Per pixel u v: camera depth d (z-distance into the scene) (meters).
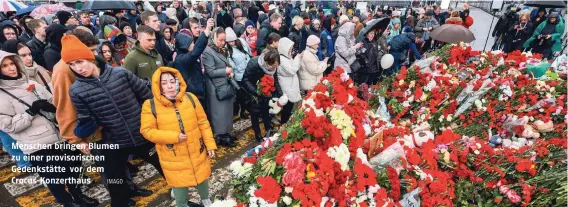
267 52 3.70
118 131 2.43
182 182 2.53
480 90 3.40
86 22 5.49
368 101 3.47
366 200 1.78
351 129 2.03
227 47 4.30
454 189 2.13
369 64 5.36
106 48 3.42
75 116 2.47
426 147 2.23
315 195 1.51
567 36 7.85
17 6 7.16
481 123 3.29
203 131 2.61
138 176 3.54
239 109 5.28
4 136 2.51
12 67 2.36
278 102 3.84
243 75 3.98
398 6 19.19
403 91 3.71
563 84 3.70
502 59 4.45
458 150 2.31
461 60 4.45
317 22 6.62
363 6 17.84
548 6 7.08
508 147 2.63
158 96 2.29
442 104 3.50
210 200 2.94
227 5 9.66
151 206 3.05
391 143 2.16
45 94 2.68
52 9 6.09
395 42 6.02
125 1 5.96
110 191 2.67
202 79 3.71
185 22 5.69
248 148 4.20
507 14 8.97
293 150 1.78
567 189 1.89
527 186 2.08
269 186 1.53
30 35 5.10
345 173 1.71
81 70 2.17
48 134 2.56
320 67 4.32
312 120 1.89
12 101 2.39
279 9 11.77
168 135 2.31
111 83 2.34
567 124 3.09
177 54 3.60
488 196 2.19
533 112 3.30
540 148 2.32
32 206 3.02
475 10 22.48
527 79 3.84
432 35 5.60
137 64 3.14
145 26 3.13
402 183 1.94
